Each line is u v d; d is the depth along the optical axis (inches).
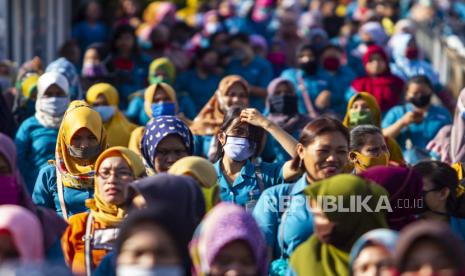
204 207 493.0
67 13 1549.0
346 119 813.9
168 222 408.8
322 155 535.5
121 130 812.0
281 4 1738.4
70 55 1163.9
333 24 1589.6
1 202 512.4
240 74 1130.7
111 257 493.0
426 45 1515.7
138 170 550.3
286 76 1057.5
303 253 481.4
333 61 1051.3
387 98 1002.1
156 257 398.6
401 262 389.1
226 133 626.8
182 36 1450.5
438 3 1835.6
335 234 475.8
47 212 515.5
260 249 443.8
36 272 382.0
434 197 546.0
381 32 1311.5
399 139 853.8
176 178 486.9
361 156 621.6
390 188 526.6
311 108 1037.2
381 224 479.2
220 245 432.5
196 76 1120.8
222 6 1612.9
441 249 384.5
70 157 644.7
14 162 520.4
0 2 1270.9
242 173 625.6
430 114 856.9
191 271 482.3
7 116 792.3
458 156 711.1
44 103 764.0
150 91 845.8
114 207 544.7
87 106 653.9
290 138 618.5
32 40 1414.9
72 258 546.0
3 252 427.5
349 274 436.1
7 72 1053.8
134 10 1649.9
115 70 1073.5
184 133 603.2
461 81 1443.2
